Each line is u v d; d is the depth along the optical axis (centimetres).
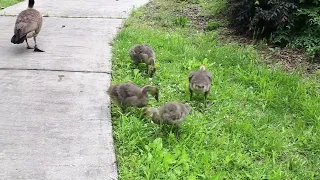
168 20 627
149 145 305
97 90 391
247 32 562
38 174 275
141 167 287
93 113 351
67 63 447
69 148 303
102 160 292
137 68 446
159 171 282
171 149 312
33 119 338
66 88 392
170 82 421
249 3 547
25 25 454
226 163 300
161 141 307
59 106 359
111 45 507
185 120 347
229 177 290
